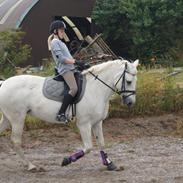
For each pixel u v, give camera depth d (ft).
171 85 63.41
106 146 49.67
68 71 38.75
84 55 69.46
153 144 50.98
